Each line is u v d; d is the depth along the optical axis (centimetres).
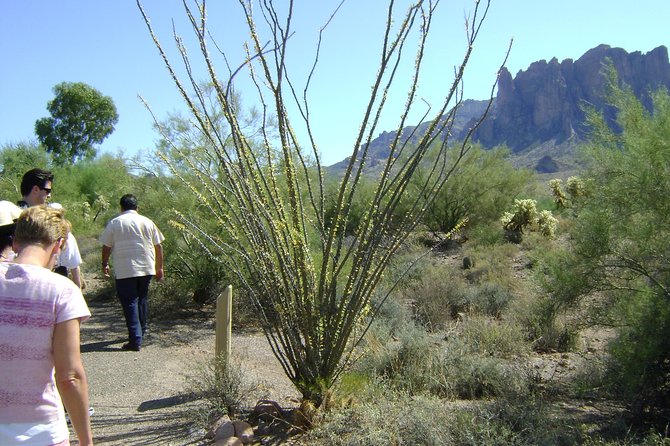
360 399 516
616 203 591
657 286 564
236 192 492
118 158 2555
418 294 1102
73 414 283
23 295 280
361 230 500
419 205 1856
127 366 725
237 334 911
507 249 1617
